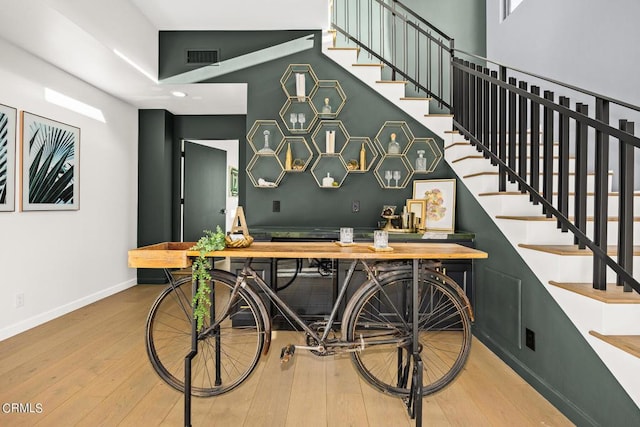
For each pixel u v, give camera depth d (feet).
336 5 16.07
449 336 10.82
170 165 18.01
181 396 7.27
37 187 11.21
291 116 13.16
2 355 9.09
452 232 11.98
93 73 12.48
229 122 18.30
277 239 11.39
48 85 11.65
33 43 10.21
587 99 10.69
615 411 5.51
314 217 13.73
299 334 10.95
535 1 13.00
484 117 10.96
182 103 16.19
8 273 10.31
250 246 7.13
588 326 6.05
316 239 11.32
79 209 13.20
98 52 10.75
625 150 5.79
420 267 7.06
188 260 6.54
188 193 19.11
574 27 11.14
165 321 11.90
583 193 6.77
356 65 13.48
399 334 7.23
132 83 13.47
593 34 10.41
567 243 7.93
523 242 8.13
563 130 7.43
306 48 13.61
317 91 13.69
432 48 16.17
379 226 13.29
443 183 12.86
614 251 7.25
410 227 12.49
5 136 10.10
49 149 11.68
